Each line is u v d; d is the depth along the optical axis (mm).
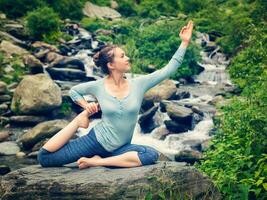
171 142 12727
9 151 11625
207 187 4668
